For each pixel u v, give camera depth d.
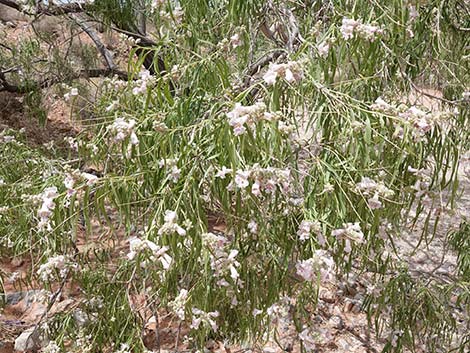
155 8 1.13
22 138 1.95
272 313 0.96
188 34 1.13
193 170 0.75
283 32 1.18
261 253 0.90
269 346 1.45
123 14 1.88
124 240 1.60
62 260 1.06
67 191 0.78
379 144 0.79
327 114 0.78
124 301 1.02
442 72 1.28
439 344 1.45
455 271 1.76
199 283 0.85
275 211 0.85
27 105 2.31
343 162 0.76
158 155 0.85
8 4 2.20
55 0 2.06
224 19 1.14
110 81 1.11
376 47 0.87
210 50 1.15
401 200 0.92
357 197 0.81
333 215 0.81
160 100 0.88
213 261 0.78
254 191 0.70
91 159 1.02
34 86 2.28
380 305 1.30
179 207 0.75
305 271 0.75
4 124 2.49
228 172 0.72
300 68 0.71
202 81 0.96
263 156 0.73
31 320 1.52
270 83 0.71
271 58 1.24
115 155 1.00
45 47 2.64
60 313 1.31
